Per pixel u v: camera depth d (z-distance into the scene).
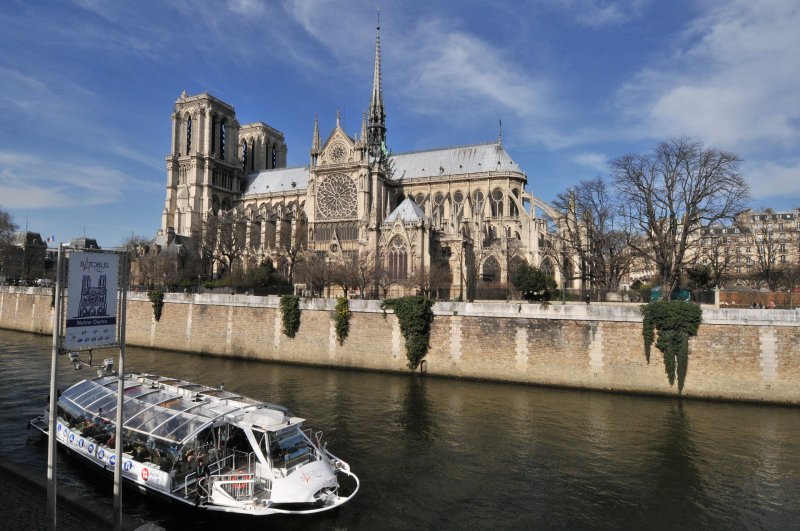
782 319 42.72
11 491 22.66
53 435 15.34
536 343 50.09
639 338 46.81
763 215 129.00
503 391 47.91
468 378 52.19
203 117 141.25
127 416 27.50
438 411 41.53
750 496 27.42
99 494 25.64
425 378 53.16
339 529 23.39
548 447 33.94
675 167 58.00
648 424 38.50
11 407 39.88
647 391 46.22
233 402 28.84
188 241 121.38
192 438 24.59
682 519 25.09
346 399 44.88
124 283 16.61
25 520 19.94
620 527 24.33
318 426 37.44
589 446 34.16
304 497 23.36
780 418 39.69
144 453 26.05
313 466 25.02
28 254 157.88
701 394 44.59
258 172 156.12
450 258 89.25
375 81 124.12
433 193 117.44
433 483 28.42
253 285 84.69
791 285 78.62
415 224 85.00
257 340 63.56
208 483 23.91
